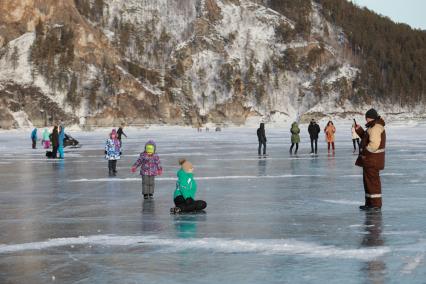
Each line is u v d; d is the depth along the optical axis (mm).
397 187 21531
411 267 9312
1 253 10922
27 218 15414
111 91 196000
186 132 130000
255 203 17688
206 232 12852
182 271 9383
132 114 196375
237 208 16672
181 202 16078
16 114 176000
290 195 19656
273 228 13203
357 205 16984
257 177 26344
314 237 12008
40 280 8938
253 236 12234
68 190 22312
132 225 14031
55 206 17781
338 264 9609
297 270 9289
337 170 30062
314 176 26719
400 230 12688
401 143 62000
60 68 192500
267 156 42719
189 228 13422
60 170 32312
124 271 9445
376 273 8984
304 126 181500
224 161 37531
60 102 186250
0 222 14758
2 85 182750
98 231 13250
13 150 58219
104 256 10562
